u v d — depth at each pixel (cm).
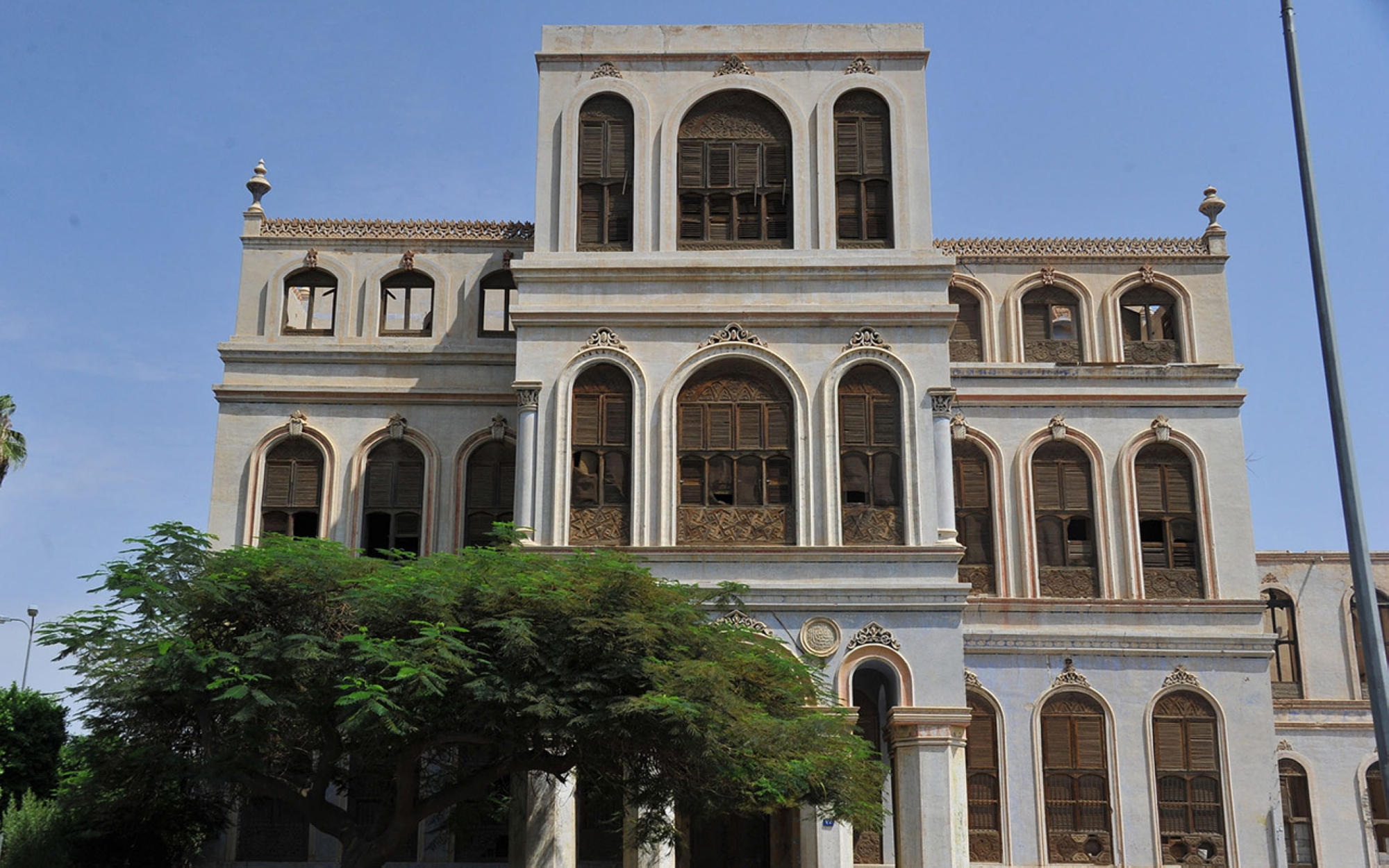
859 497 3086
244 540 3406
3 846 2962
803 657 2956
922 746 2914
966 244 3878
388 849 2408
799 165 3278
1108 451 3694
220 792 2819
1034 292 3853
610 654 2333
